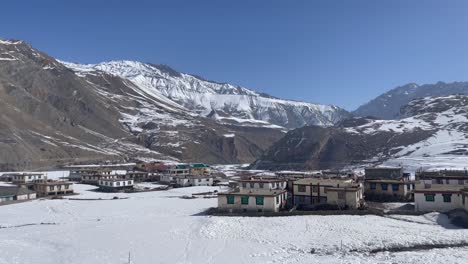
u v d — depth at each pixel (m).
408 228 66.88
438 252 55.00
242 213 80.75
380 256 54.53
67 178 172.62
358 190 85.81
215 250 60.31
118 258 58.16
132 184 148.38
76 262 56.72
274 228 70.25
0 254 60.44
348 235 64.00
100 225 78.69
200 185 155.62
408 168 170.88
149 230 72.62
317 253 57.25
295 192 92.50
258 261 54.75
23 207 104.75
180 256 58.38
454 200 77.88
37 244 66.31
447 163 168.62
